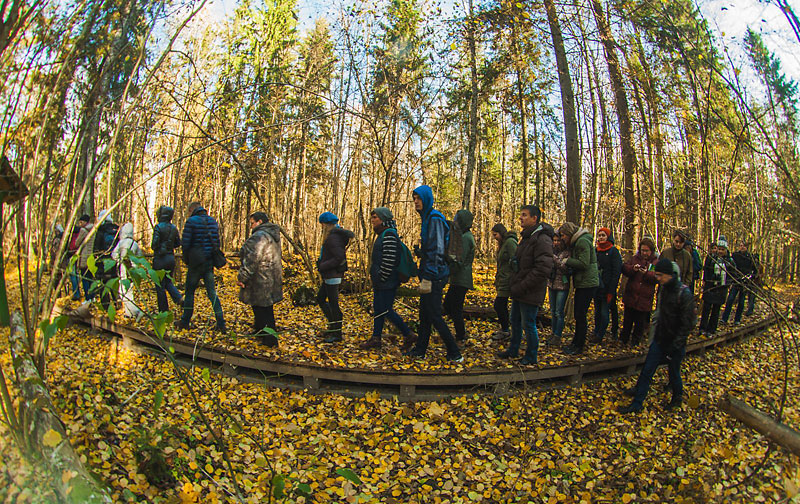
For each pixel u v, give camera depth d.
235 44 10.58
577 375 4.88
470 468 3.48
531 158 11.04
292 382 4.56
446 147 12.58
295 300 8.17
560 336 5.82
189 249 5.44
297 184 17.23
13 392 1.59
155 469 2.73
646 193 8.59
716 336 6.57
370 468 3.45
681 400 4.52
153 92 3.40
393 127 8.92
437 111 8.66
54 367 3.81
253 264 4.87
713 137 5.61
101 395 3.48
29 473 1.43
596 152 8.45
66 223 2.01
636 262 5.91
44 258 1.98
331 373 4.39
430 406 4.25
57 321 1.69
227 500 2.78
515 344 5.05
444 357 5.01
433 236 4.67
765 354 6.71
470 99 9.42
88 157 2.53
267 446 3.56
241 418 3.90
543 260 4.61
